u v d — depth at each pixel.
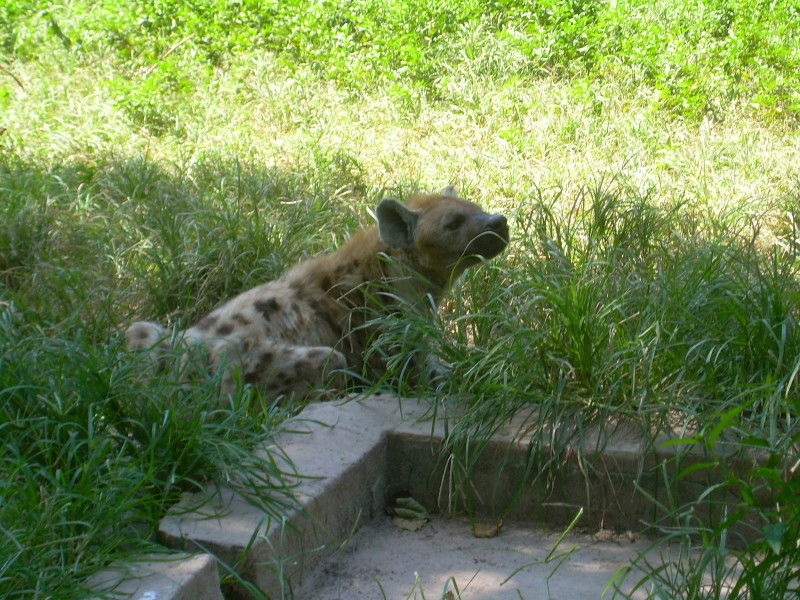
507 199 8.73
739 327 4.89
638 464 4.37
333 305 5.58
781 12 13.43
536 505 4.57
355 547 4.34
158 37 12.78
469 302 6.05
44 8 12.86
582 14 13.32
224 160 9.36
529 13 13.21
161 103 10.96
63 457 4.02
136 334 5.15
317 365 5.16
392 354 5.46
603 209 6.82
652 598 3.47
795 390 4.59
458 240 5.59
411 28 13.13
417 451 4.66
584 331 4.70
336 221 7.86
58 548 3.44
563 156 10.02
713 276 5.32
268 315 5.35
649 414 4.50
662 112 11.08
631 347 4.71
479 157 9.66
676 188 8.97
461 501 4.66
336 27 13.09
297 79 11.82
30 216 7.32
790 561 3.40
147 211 7.85
